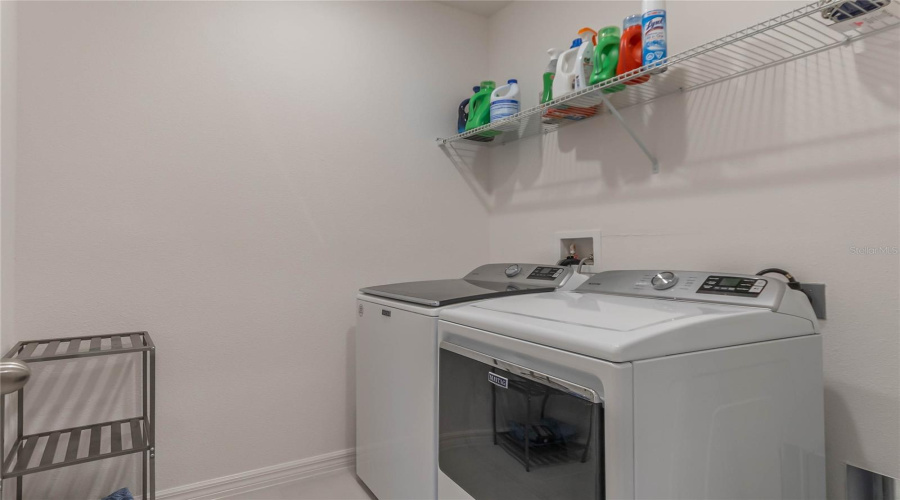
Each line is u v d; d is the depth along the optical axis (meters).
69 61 1.72
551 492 1.04
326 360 2.23
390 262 2.39
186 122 1.93
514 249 2.53
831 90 1.35
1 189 1.43
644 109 1.88
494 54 2.69
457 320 1.38
